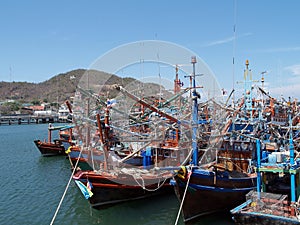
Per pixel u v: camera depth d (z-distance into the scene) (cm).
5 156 4791
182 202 1778
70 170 3725
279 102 3538
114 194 2195
